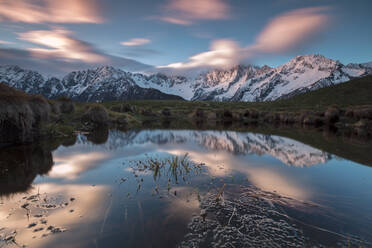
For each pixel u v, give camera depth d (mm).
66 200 7027
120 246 4691
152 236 5066
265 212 6367
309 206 6801
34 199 7062
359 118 50344
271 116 69500
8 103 15453
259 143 20484
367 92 105688
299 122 58719
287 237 5156
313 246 4828
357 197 7562
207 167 11430
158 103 138750
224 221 5836
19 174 9758
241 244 4879
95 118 34062
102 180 9078
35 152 14242
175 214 6145
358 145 20047
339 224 5730
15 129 16125
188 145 18734
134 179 9266
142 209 6418
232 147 17969
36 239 4930
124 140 21000
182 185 8586
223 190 8102
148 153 14992
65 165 11406
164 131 31016
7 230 5277
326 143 21172
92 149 16047
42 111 19406
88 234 5133
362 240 5027
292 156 14578
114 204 6738
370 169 11383
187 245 4785
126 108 66500
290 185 8766
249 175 10070
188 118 77375
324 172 10719
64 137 21281
